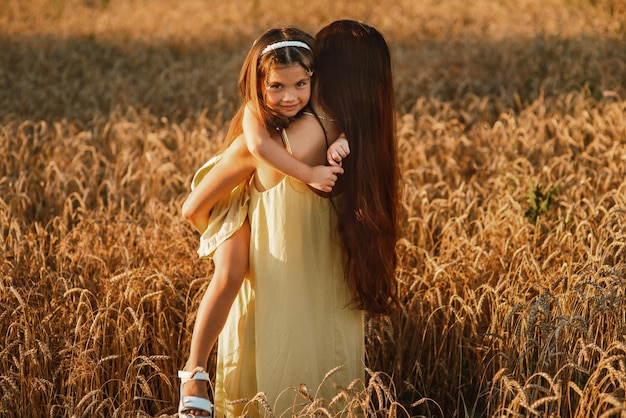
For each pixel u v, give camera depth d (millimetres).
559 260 3947
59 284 3758
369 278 2809
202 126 7125
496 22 12180
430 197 5281
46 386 3256
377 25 12281
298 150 2670
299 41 2604
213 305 2799
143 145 7051
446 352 3652
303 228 2736
